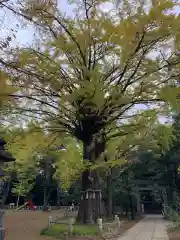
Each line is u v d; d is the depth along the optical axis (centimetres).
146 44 1403
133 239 1346
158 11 1270
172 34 1385
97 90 1415
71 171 1852
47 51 1488
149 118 1769
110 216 2503
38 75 1448
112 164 1650
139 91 1555
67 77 1506
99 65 1555
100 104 1483
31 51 1415
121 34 1364
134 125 1747
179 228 1717
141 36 1346
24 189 3959
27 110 1642
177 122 2834
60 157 1831
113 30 1377
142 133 1911
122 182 3041
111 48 1531
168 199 3353
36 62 1422
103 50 1546
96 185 1788
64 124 1777
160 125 1873
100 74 1445
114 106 1580
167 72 1527
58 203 4534
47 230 1490
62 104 1627
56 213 3200
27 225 1841
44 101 1619
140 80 1557
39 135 1827
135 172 3244
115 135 1814
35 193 4981
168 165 3325
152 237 1416
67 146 1933
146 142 1967
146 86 1530
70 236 1351
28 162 2064
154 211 4094
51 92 1567
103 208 2406
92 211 1720
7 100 1404
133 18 1318
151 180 3441
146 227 1955
